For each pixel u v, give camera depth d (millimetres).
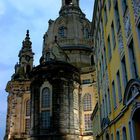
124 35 19922
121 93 21781
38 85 66375
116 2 23203
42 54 86875
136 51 16766
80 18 90438
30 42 96312
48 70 66188
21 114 78312
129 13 18281
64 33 86562
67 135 60000
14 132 76062
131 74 18078
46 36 90750
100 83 36906
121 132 22078
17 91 80688
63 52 79250
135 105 16672
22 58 91188
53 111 62031
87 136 66688
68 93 64750
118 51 22406
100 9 34000
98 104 39562
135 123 17891
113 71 25156
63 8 94562
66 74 66188
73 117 63625
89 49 84250
